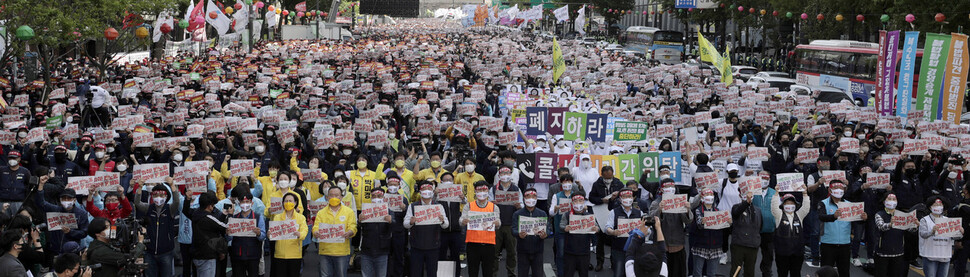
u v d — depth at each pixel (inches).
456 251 529.0
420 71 1530.5
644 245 452.4
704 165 592.1
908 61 990.4
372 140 695.1
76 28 1206.3
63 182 631.2
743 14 2581.2
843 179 581.6
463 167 618.8
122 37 1425.9
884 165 645.3
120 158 606.5
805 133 799.1
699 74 1729.8
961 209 543.5
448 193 517.7
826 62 1707.7
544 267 593.3
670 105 1085.1
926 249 512.4
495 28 5861.2
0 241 381.4
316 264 593.6
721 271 573.6
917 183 623.2
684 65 1952.5
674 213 505.4
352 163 682.2
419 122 823.7
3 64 1173.1
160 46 2386.8
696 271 517.0
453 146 716.7
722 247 537.3
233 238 482.6
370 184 590.9
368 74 1636.3
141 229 463.2
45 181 521.0
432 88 1227.2
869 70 1565.0
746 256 511.2
